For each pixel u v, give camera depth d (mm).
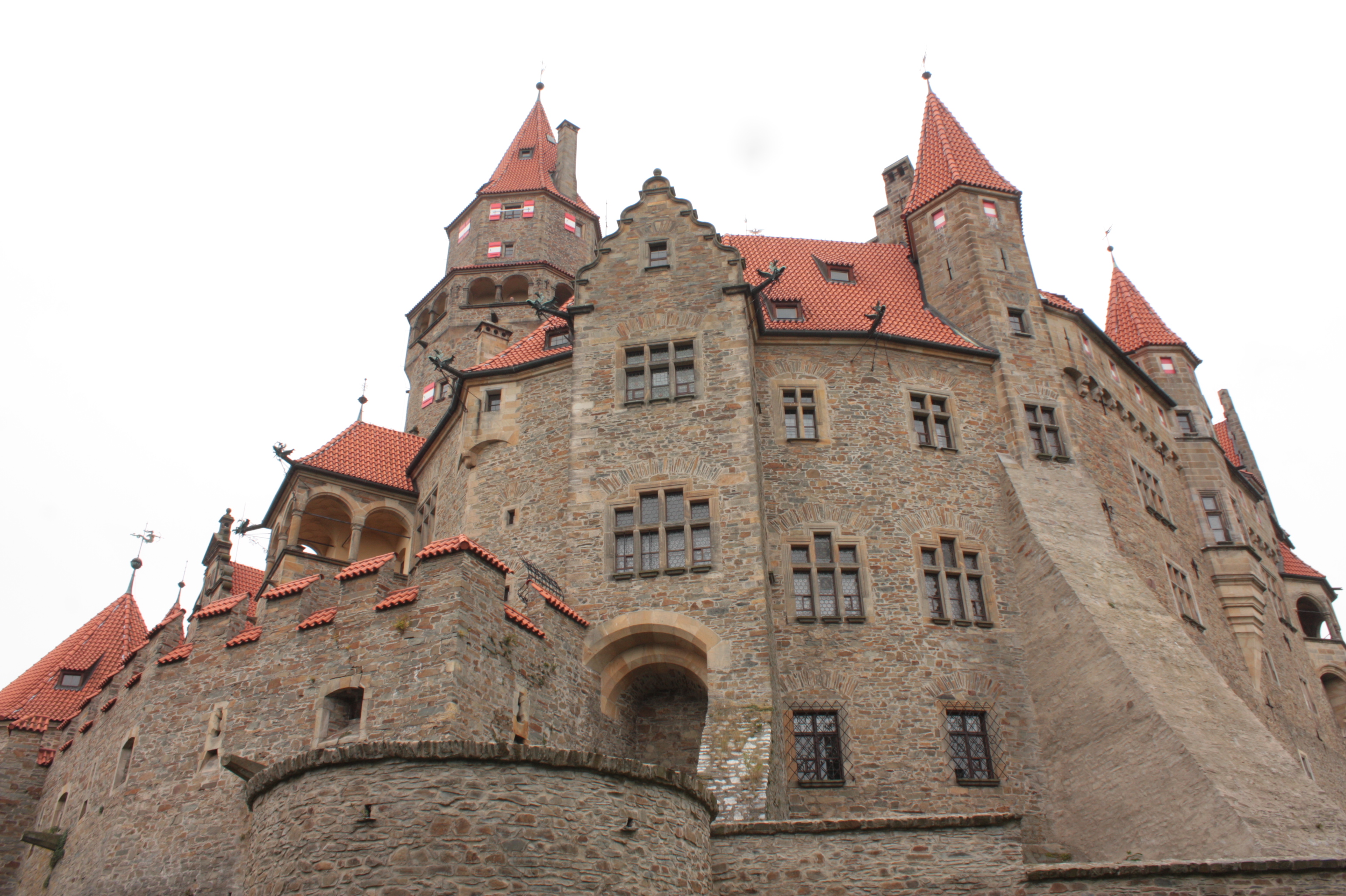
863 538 27406
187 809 21406
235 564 40219
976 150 36688
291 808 14453
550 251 47438
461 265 48156
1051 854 23594
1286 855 19297
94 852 23203
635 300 28938
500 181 49906
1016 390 30750
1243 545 37656
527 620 21250
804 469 28172
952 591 27484
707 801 16516
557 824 14148
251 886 14602
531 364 30000
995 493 29141
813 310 32219
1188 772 21281
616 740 23734
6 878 29344
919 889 16484
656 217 30141
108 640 38906
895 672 25641
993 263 33188
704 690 24922
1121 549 30578
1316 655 45156
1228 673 34250
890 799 24062
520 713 20188
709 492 25734
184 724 22609
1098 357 34938
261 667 21781
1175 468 38562
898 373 30219
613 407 27500
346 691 19859
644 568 25125
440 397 43469
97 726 26328
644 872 14625
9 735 31172
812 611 26266
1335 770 39812
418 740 15609
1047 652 25938
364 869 13570
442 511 32125
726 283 28656
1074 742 24328
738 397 26859
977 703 25656
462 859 13570
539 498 28109
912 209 35969
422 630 19266
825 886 16516
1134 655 24234
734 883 16547
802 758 24547
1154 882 16375
